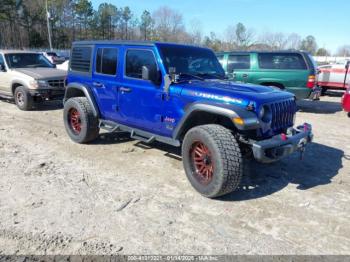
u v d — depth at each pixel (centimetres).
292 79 1004
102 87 584
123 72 539
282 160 572
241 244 331
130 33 8125
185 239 336
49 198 412
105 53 574
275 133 441
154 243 329
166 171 510
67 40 7369
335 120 947
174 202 412
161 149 612
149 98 501
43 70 1015
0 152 577
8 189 434
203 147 420
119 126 576
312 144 681
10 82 1001
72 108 634
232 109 395
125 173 499
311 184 475
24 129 746
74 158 559
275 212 394
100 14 7838
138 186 455
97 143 643
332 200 428
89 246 320
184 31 6181
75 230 345
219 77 535
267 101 414
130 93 530
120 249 317
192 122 464
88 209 388
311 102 1331
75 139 638
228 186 400
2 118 859
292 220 377
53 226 351
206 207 402
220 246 327
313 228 362
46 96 956
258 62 1034
